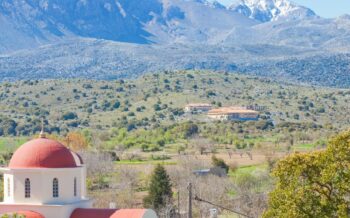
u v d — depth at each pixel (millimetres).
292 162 90750
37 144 95188
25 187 93625
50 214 92500
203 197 162125
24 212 90938
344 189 87812
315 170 89938
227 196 174500
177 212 157875
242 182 184875
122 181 188125
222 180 187000
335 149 89562
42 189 93188
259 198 162000
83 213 93250
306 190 89062
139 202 170000
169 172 192500
